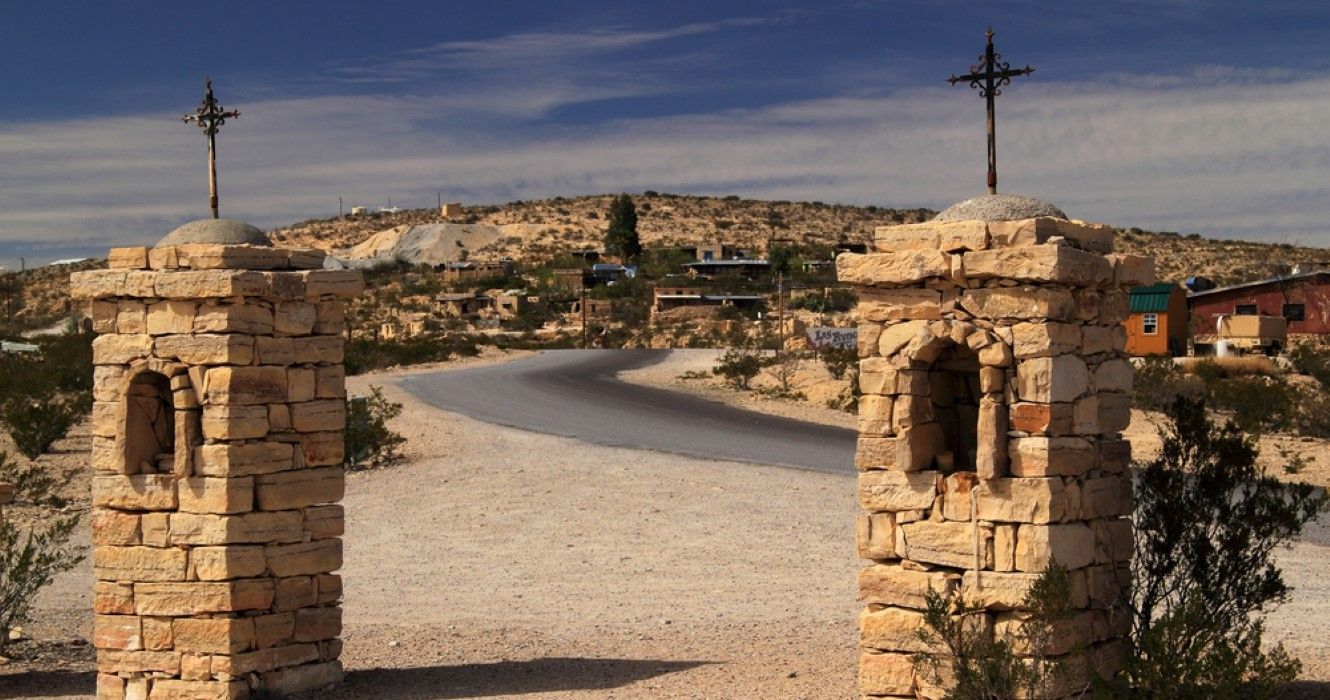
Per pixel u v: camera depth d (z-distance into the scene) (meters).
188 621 12.31
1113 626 10.94
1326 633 14.85
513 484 27.23
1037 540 10.12
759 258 143.25
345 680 13.29
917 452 10.77
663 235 174.75
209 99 13.78
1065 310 10.27
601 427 36.44
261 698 12.41
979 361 10.73
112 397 12.58
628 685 13.01
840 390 45.66
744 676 13.20
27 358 55.28
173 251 12.38
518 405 42.44
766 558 20.48
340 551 13.01
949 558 10.51
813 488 26.34
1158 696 10.04
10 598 15.05
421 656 14.61
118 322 12.57
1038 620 9.99
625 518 23.75
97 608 12.59
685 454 30.84
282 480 12.52
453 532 23.09
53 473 29.58
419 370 60.25
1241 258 132.62
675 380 52.81
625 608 17.34
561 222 182.75
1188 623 10.39
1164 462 12.20
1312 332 62.03
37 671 14.22
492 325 106.06
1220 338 59.22
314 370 12.77
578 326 102.50
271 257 12.63
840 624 16.05
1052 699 10.02
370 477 28.89
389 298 120.06
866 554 11.02
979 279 10.45
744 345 75.56
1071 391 10.39
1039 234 10.30
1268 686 10.25
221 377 12.19
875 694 10.92
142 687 12.47
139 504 12.44
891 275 10.73
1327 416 35.56
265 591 12.44
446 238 170.88
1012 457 10.29
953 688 10.36
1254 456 11.91
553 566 20.28
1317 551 20.03
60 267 152.38
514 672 13.71
